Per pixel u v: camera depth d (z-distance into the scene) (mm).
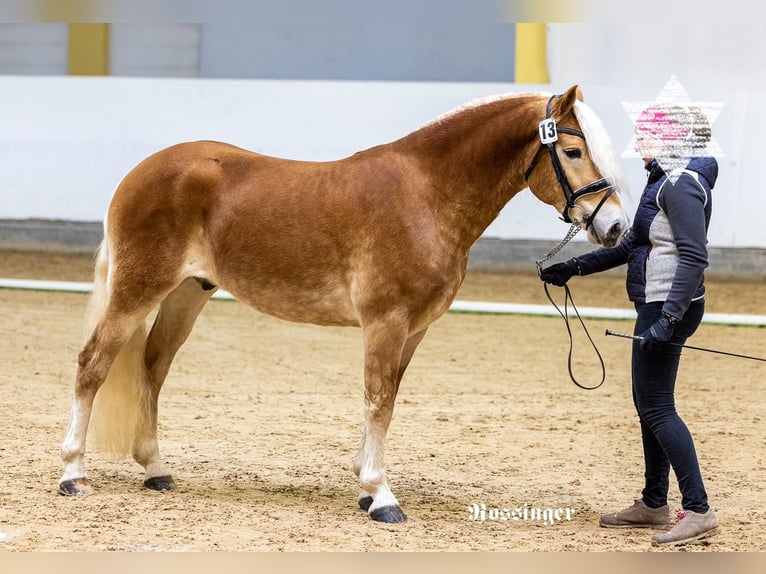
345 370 10023
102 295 5750
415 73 17109
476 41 16797
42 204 17234
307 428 7648
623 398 8969
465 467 6660
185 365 9961
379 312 5281
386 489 5398
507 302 13867
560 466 6754
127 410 5734
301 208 5430
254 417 7949
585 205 5102
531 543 5016
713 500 5938
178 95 16922
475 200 5363
